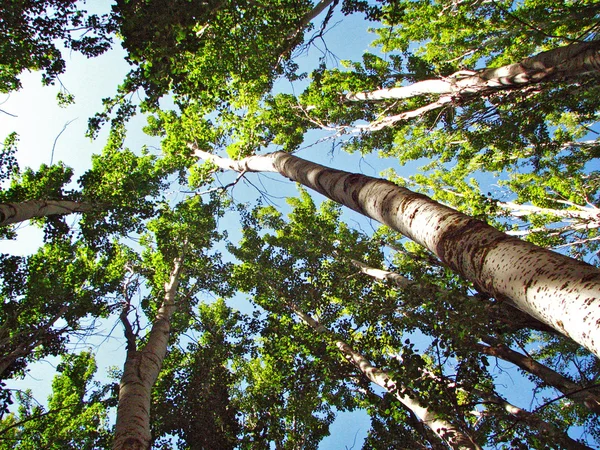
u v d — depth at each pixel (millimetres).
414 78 13930
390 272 12742
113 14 6324
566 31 12109
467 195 13391
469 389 6633
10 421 13008
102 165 13711
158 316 11023
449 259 2830
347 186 4410
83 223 12367
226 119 15750
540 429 6629
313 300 13312
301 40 8922
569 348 10492
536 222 15898
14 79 10797
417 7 16953
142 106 7895
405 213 3373
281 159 7328
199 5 6066
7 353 9781
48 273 11414
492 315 5852
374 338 10008
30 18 7336
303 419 12367
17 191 10836
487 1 14852
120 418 6270
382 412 9727
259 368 15859
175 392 12242
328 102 14750
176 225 15328
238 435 12188
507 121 11820
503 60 15234
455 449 6766
